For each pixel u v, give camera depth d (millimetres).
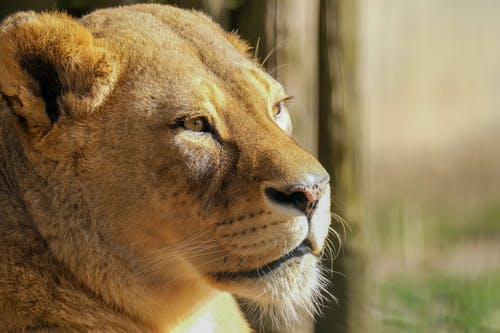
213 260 8789
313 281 8898
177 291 9109
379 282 17172
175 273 8984
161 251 8891
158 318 9125
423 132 30062
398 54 31812
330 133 13109
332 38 13008
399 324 14781
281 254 8570
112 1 11906
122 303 8906
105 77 8758
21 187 8750
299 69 12445
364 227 13469
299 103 12500
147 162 8719
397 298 16844
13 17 8867
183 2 12055
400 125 30281
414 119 30438
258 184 8539
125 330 8930
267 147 8656
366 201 13594
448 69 31938
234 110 8867
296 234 8531
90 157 8727
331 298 13156
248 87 9055
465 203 24578
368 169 13789
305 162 8555
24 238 8703
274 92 9414
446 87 31344
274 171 8492
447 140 29625
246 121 8836
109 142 8734
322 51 13055
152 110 8727
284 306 9523
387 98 31062
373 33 31891
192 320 9383
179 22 9492
